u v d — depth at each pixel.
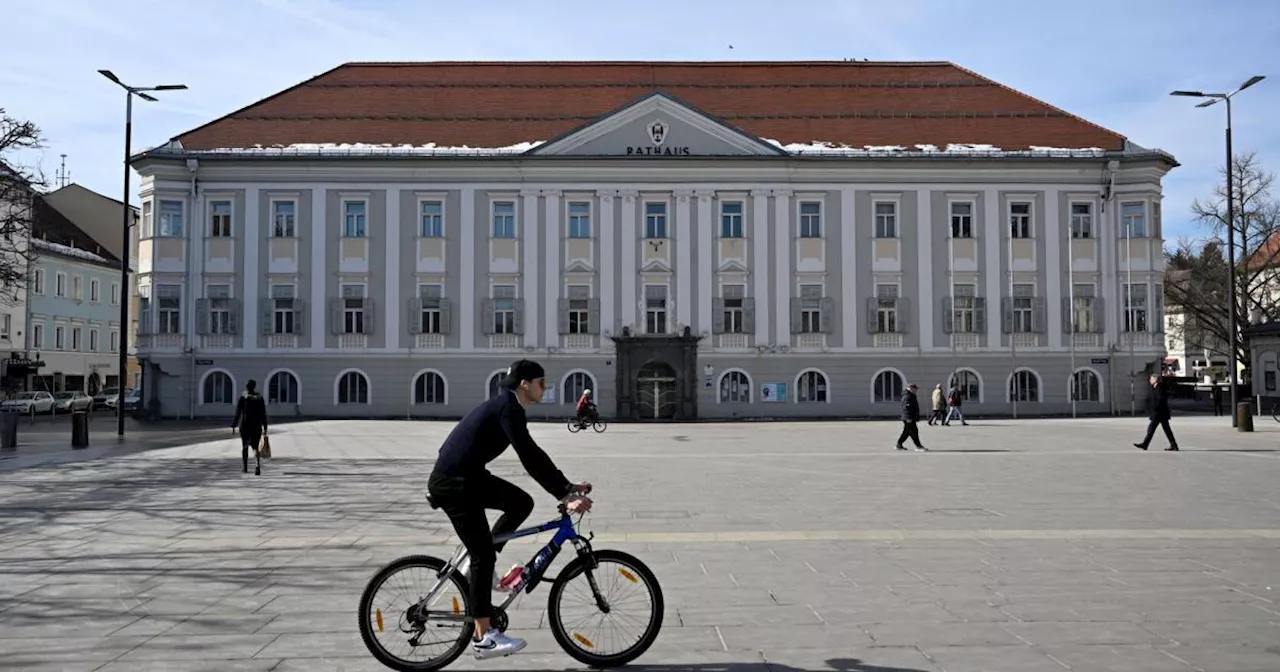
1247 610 7.43
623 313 46.97
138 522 12.48
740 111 50.97
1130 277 47.38
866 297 47.38
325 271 46.78
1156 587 8.26
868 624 7.08
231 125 48.72
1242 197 54.12
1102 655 6.27
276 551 10.30
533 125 49.62
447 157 46.62
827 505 13.84
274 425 38.31
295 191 46.88
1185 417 44.28
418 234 46.94
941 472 18.92
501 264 47.00
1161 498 14.47
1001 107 51.22
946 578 8.67
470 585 6.09
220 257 46.72
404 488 16.47
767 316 47.16
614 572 6.25
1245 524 11.81
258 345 46.56
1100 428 35.62
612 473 18.91
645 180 47.16
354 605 7.84
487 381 46.78
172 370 46.31
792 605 7.68
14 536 11.38
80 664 6.23
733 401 46.97
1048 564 9.30
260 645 6.67
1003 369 47.28
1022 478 17.64
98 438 31.48
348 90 51.62
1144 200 47.38
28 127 33.97
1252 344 48.47
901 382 47.25
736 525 11.91
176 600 8.03
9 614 7.58
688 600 7.87
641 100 46.94
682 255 47.16
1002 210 47.56
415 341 46.75
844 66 54.94
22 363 60.81
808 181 47.34
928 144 48.59
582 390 46.84
